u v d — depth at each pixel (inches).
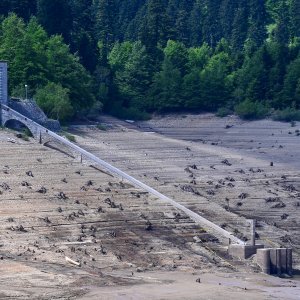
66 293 5423.2
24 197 7106.3
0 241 6254.9
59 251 6171.3
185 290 5600.4
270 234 6934.1
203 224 6870.1
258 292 5664.4
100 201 7155.5
